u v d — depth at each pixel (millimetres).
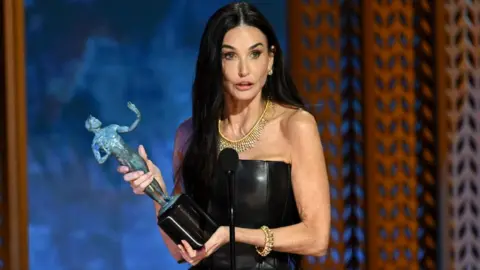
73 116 21719
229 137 10078
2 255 16797
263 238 9469
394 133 17406
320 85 17328
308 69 17281
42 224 21281
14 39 16797
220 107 10039
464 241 17297
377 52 17375
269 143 9930
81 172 21609
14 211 16750
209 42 9734
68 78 21766
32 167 21438
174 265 21547
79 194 21547
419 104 17500
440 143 17203
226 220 9805
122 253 21438
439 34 17203
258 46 9672
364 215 17281
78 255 21375
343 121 17500
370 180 17188
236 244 9750
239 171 9758
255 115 10055
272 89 10188
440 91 17203
